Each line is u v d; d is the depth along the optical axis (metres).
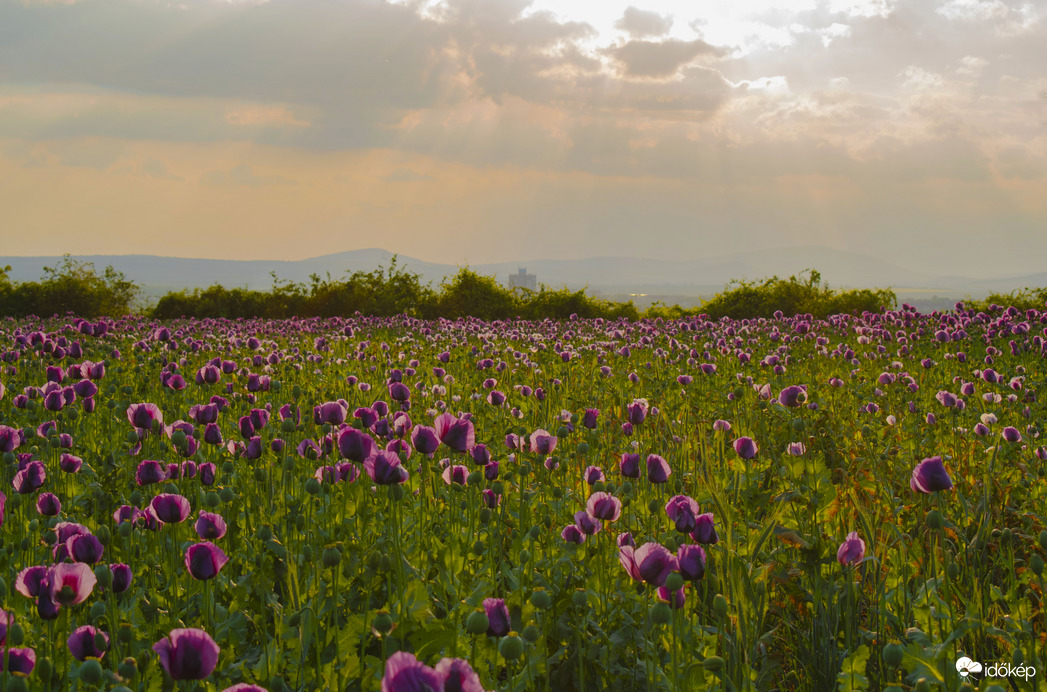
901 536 3.89
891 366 11.20
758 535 3.96
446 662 1.77
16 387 9.32
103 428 7.06
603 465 6.44
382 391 9.51
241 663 3.02
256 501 4.93
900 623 3.45
